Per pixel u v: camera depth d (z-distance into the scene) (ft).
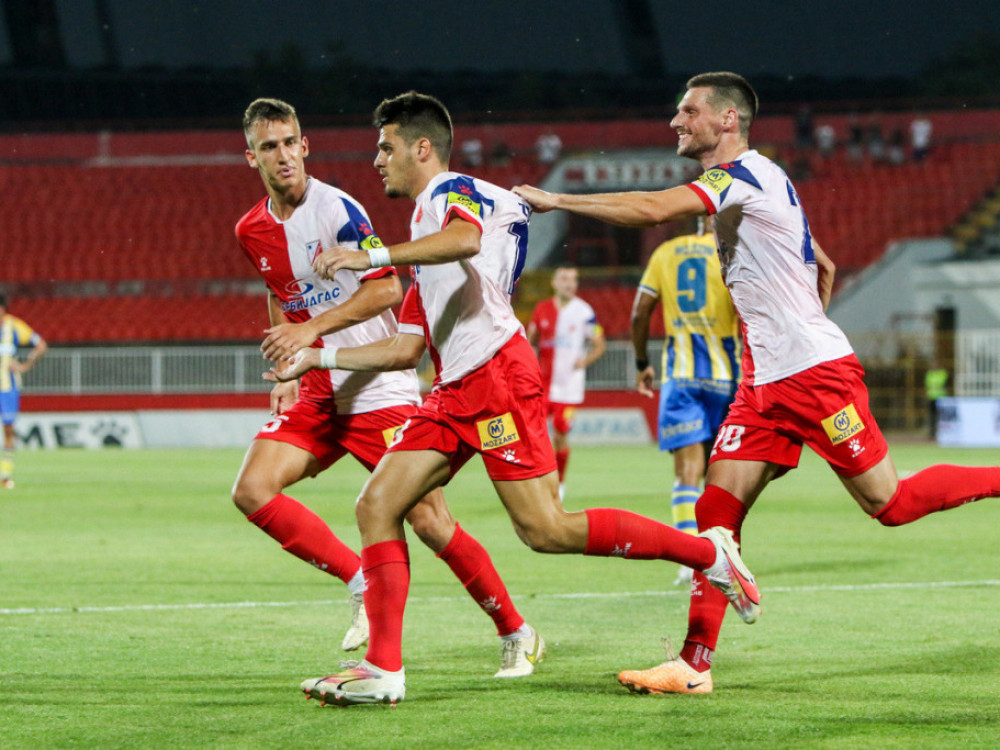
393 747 35.14
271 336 44.24
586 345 139.23
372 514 42.50
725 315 71.31
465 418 42.34
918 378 282.36
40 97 438.40
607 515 42.80
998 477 47.75
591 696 42.63
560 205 41.88
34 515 120.78
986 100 398.83
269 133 51.85
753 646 52.39
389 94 453.99
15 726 37.96
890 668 47.42
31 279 338.34
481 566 46.39
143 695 42.80
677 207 42.70
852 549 91.15
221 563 84.17
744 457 46.11
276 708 40.63
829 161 370.94
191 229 351.25
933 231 336.49
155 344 298.76
